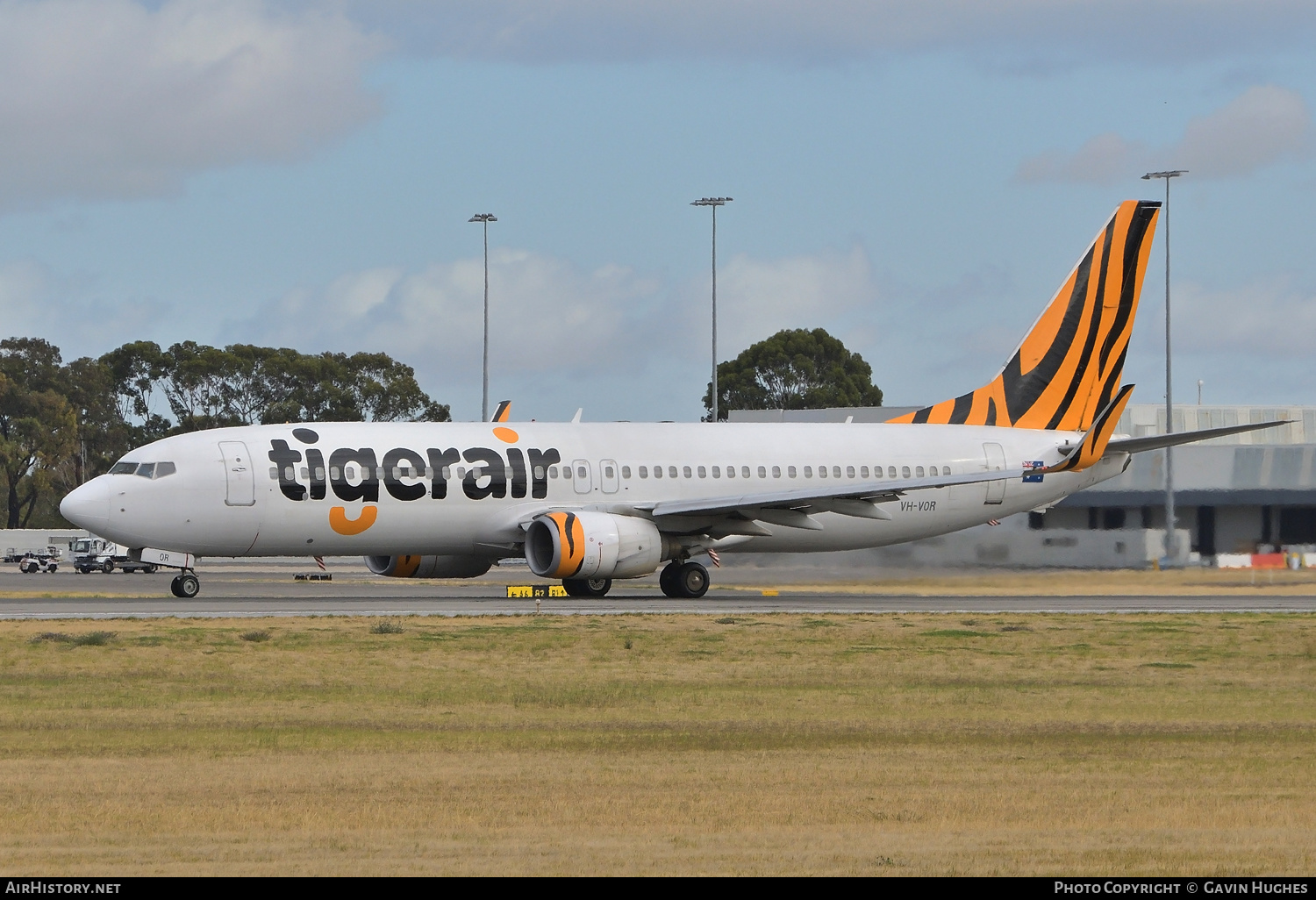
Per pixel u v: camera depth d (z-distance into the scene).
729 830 56.09
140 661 108.69
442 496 180.50
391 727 80.69
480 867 50.38
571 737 77.75
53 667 105.19
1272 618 155.50
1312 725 83.44
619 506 187.00
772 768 68.81
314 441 178.38
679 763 70.12
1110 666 112.00
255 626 133.38
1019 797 62.31
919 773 67.94
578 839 54.59
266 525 174.50
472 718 83.75
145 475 171.62
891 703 91.06
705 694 94.12
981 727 82.00
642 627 135.75
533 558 181.38
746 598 189.88
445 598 185.75
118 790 62.94
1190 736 79.56
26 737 76.94
